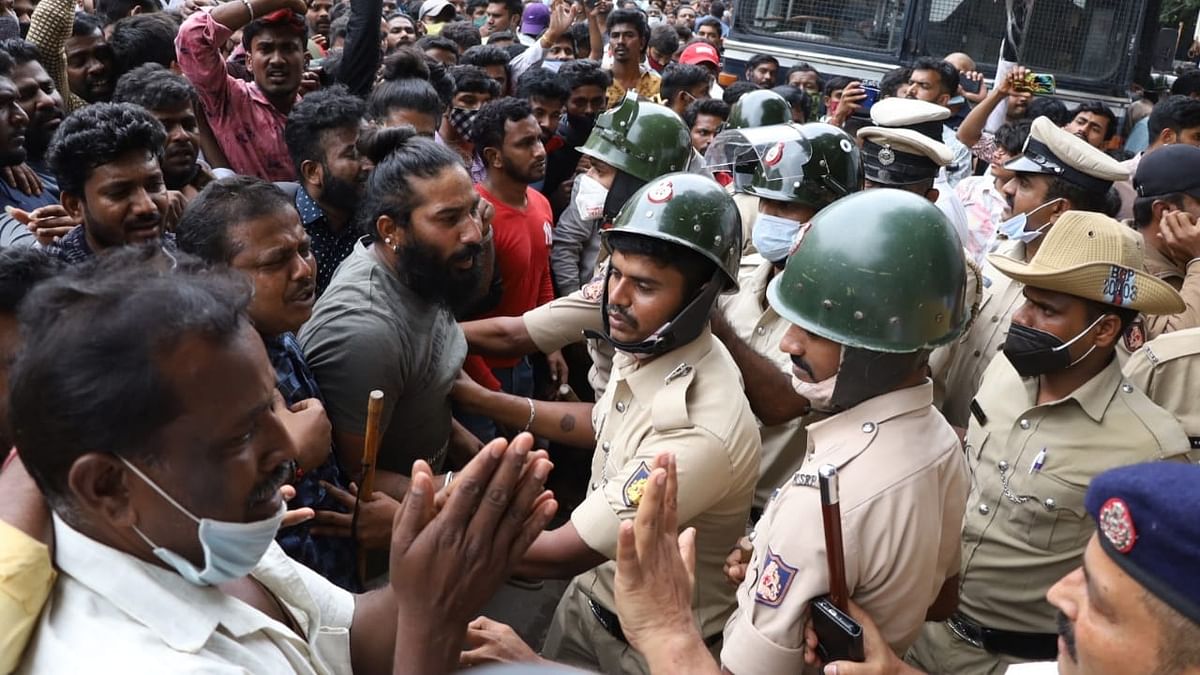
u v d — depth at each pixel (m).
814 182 2.89
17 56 3.57
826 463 1.79
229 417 1.12
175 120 3.43
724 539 2.27
